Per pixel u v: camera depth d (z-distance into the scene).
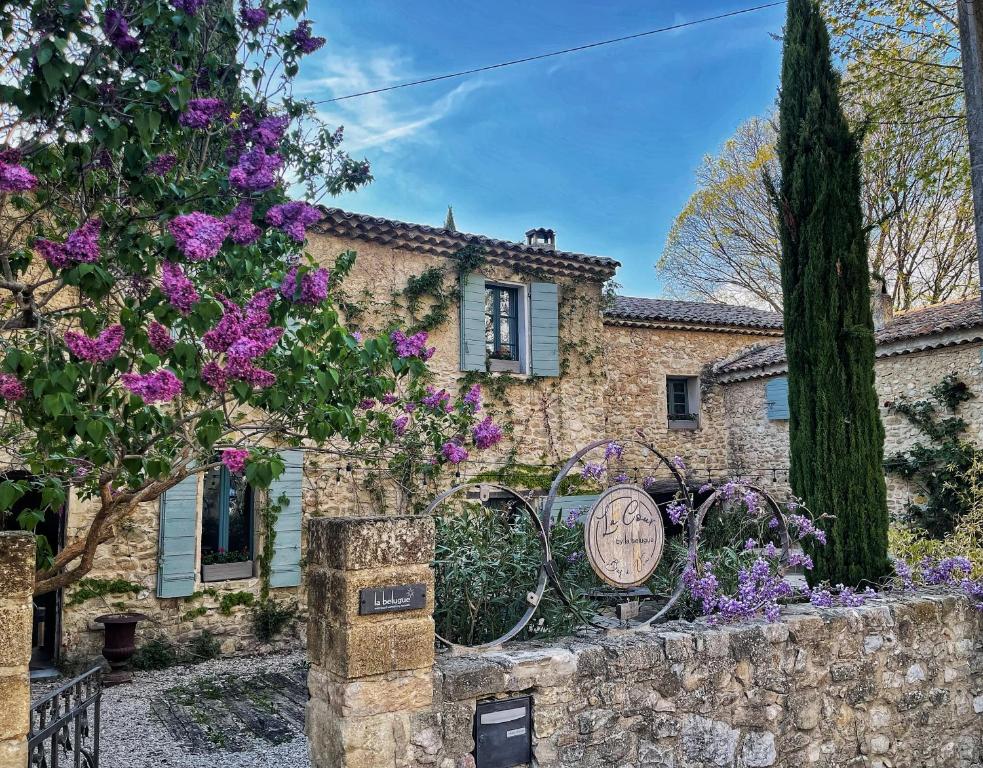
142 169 3.06
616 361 11.95
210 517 8.22
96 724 3.95
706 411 12.74
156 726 5.60
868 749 3.95
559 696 3.15
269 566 8.08
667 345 12.49
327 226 8.48
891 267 16.55
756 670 3.66
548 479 9.81
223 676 7.11
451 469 9.12
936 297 16.47
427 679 2.81
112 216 3.13
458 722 2.89
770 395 11.89
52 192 3.38
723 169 18.89
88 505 7.19
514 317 10.26
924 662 4.22
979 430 9.09
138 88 2.95
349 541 2.68
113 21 2.86
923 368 9.82
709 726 3.50
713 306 14.46
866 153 8.85
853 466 5.27
